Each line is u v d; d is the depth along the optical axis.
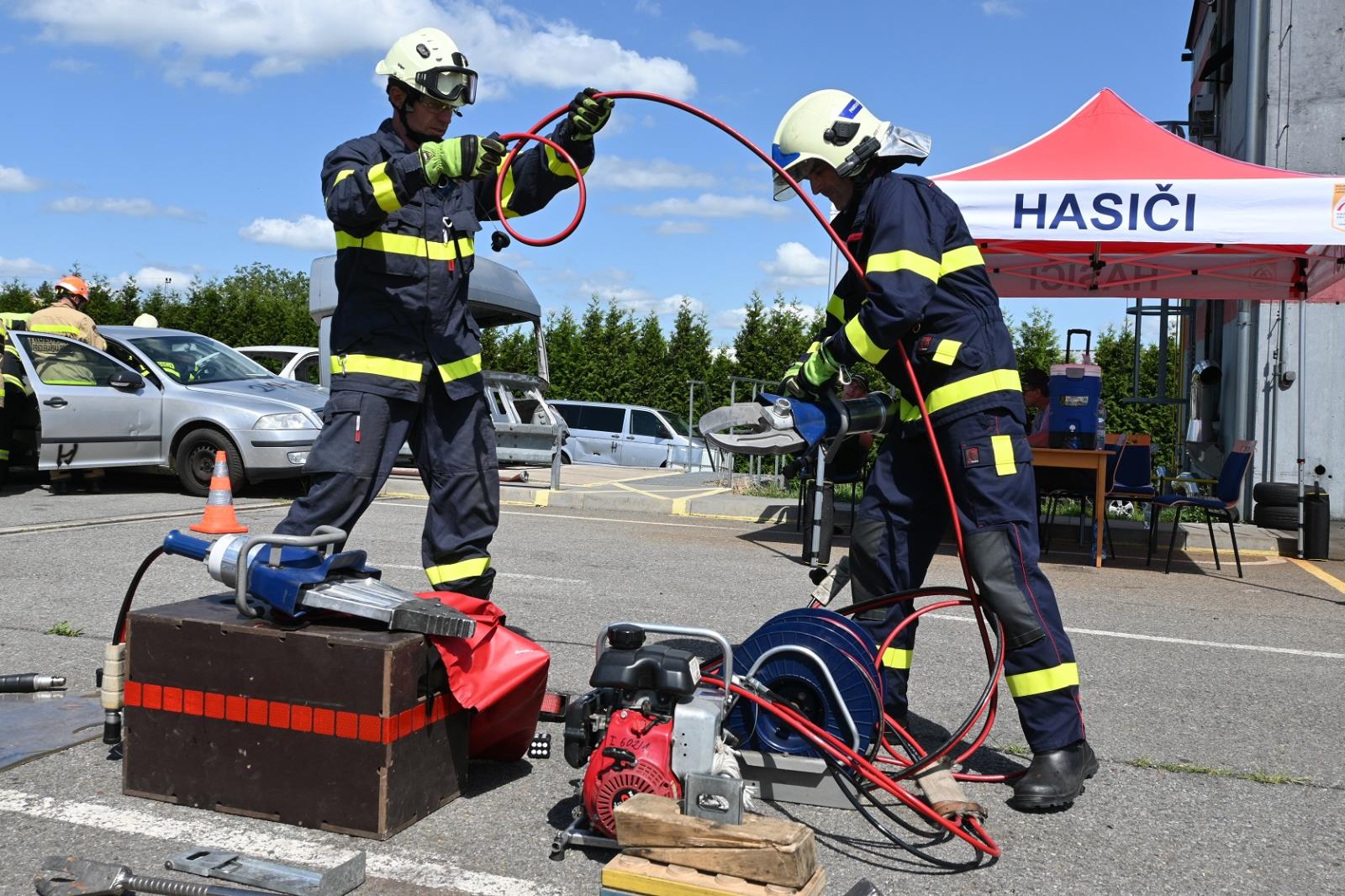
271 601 3.18
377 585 3.28
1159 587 8.25
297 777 3.12
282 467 11.01
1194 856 3.18
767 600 6.93
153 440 11.23
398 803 3.09
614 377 27.91
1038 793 3.50
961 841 3.24
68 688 4.41
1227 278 10.97
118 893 2.62
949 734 4.27
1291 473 12.79
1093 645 6.00
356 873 2.77
